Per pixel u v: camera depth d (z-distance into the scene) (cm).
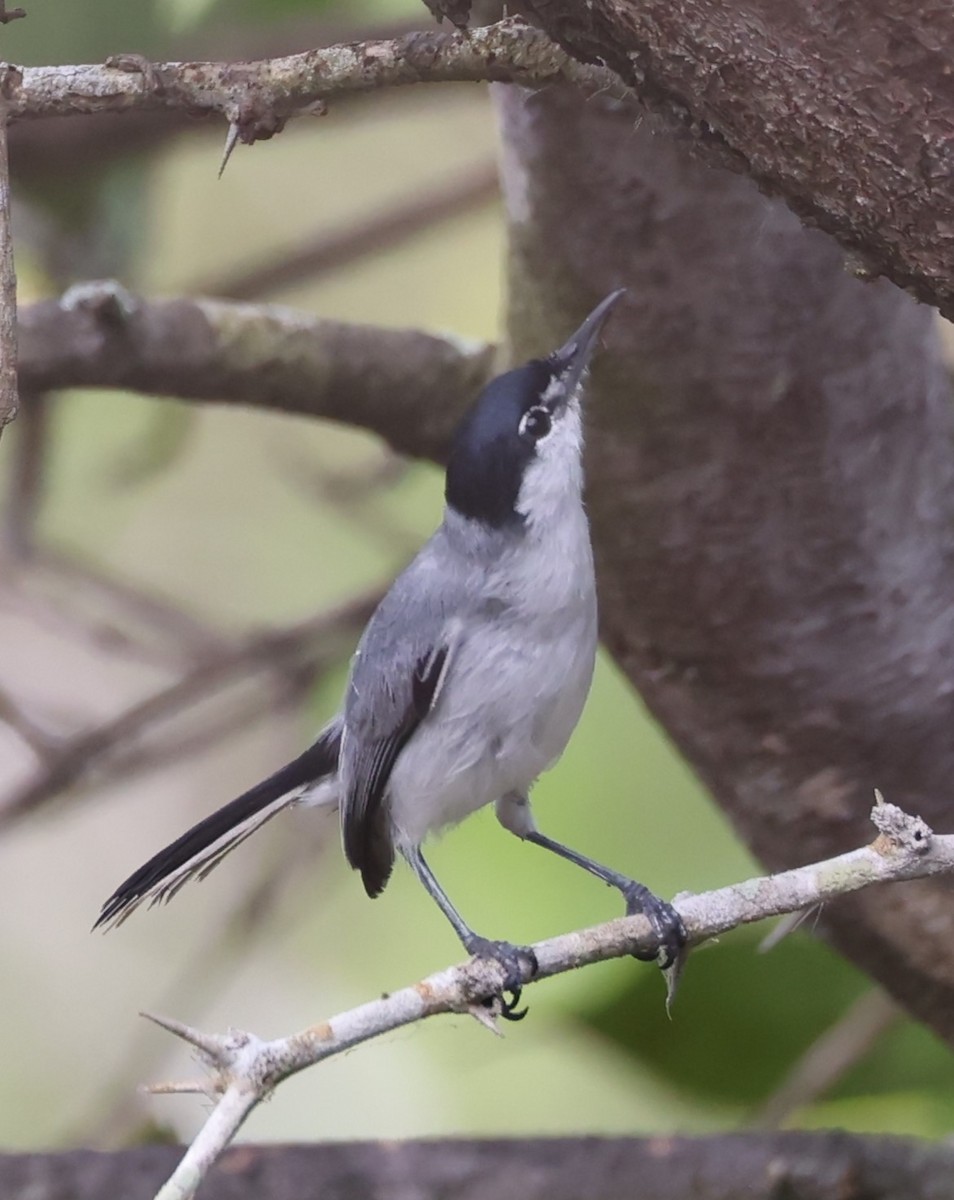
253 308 270
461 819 269
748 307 266
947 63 259
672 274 266
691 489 267
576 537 268
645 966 270
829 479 267
